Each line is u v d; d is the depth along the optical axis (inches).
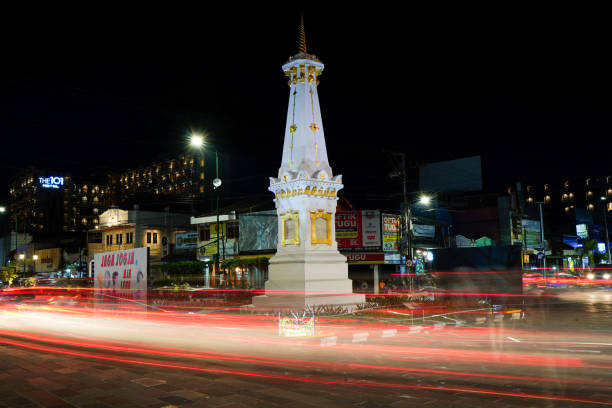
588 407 274.1
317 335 572.1
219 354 462.0
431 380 345.4
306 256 755.4
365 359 432.1
